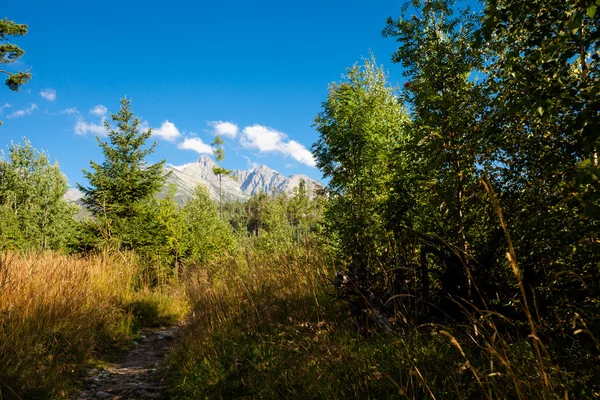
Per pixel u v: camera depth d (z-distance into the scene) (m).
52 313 5.70
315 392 2.88
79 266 8.71
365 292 4.00
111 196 14.38
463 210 3.54
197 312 6.71
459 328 3.00
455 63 3.58
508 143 3.09
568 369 2.18
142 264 12.64
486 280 3.13
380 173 5.44
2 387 3.83
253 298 5.99
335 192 5.93
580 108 2.24
